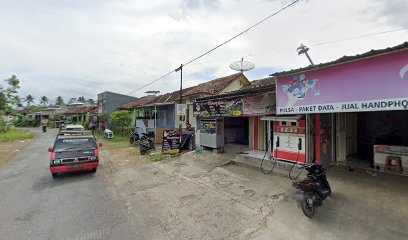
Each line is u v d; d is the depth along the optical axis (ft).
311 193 14.53
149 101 75.92
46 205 18.57
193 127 46.52
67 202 19.22
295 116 23.03
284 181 21.18
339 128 24.40
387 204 14.83
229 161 29.22
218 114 32.83
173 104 60.29
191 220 15.39
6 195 21.12
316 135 22.34
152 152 43.01
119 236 13.56
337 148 24.27
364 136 27.68
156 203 18.66
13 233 14.01
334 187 18.13
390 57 13.00
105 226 14.84
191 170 27.91
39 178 27.20
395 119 25.13
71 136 30.60
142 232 14.03
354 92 14.69
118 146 54.95
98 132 97.55
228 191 20.13
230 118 40.68
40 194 21.30
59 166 26.30
